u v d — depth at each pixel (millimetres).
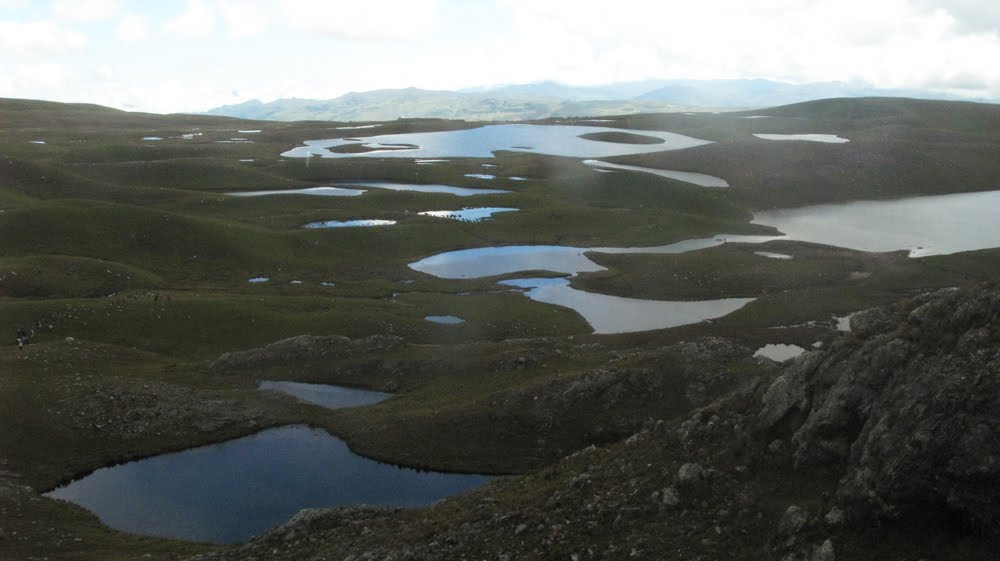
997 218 167000
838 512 26094
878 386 29516
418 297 103438
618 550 29547
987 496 22922
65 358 71438
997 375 24641
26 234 114875
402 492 51969
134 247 116312
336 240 128250
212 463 56250
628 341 83750
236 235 122562
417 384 70375
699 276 113625
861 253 128625
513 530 33875
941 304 30109
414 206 160125
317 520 41406
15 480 51812
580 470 39000
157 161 181125
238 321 87625
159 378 69688
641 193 179500
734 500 30156
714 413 37031
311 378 72125
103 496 51281
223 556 38938
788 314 92688
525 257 128250
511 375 68562
